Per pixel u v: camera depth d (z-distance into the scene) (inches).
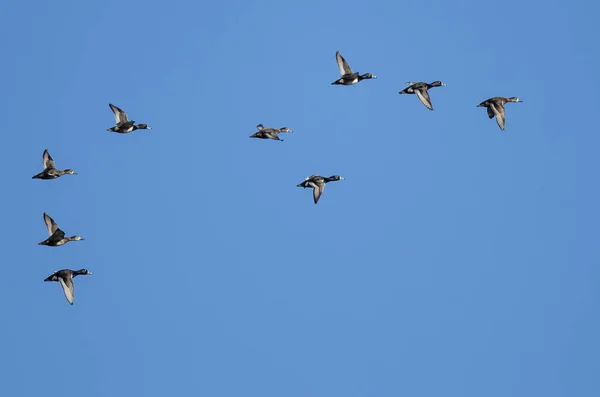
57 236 2153.1
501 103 2261.3
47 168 2267.5
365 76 2292.1
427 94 2268.7
